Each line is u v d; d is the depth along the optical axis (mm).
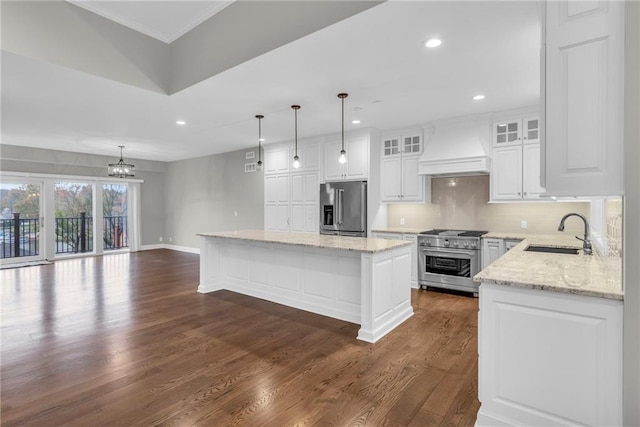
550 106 1617
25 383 2338
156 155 8180
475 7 2117
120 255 8180
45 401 2127
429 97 3793
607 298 1517
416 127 5109
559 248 3260
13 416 1976
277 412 2029
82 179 7941
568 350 1630
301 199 6125
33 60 2814
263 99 3846
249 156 7234
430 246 4734
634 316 1470
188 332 3289
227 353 2828
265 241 3895
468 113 4441
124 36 3359
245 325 3479
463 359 2715
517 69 3035
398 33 2428
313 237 4180
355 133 5371
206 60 3275
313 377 2438
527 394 1742
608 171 1507
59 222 7766
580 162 1558
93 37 3145
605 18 1499
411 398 2174
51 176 7457
